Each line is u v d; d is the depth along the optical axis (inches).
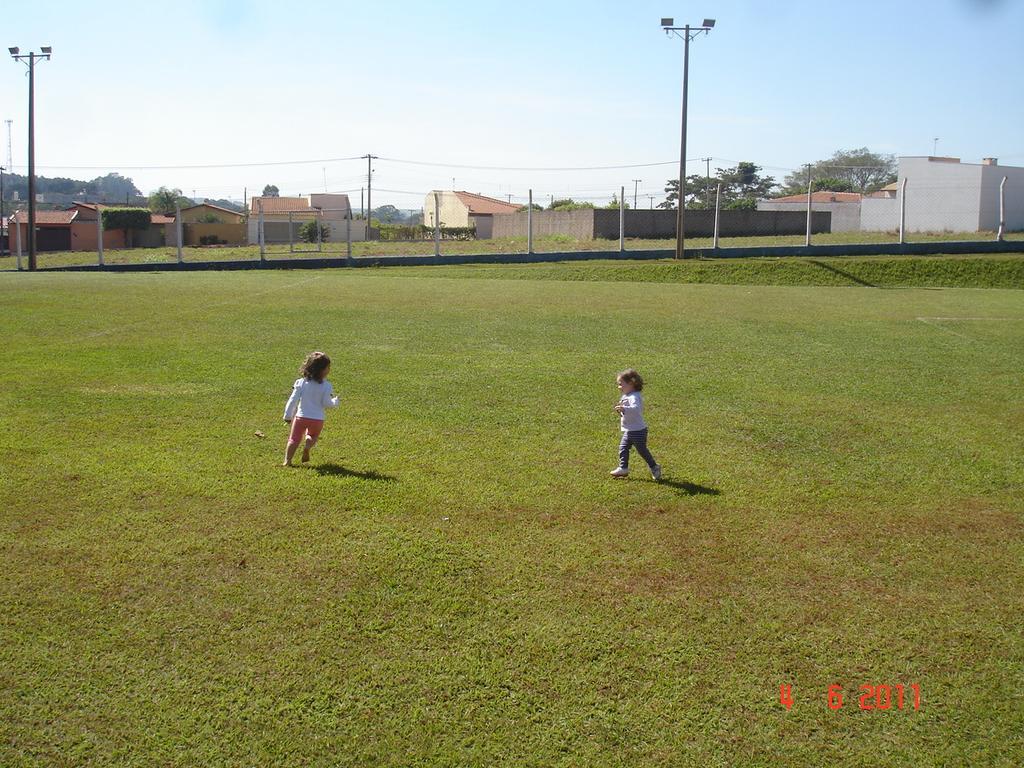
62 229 2388.0
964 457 335.0
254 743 155.9
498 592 211.3
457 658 182.5
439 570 221.8
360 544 236.1
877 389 454.6
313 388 300.0
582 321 689.0
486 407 395.9
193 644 185.0
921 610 208.4
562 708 167.5
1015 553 243.4
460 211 2856.8
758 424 378.6
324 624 194.2
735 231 2032.5
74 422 350.6
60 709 163.3
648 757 155.0
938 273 1258.6
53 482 278.1
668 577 222.2
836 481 303.1
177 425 350.9
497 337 598.9
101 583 210.1
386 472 297.9
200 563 222.4
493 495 277.7
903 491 293.7
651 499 279.0
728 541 246.4
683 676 178.2
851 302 889.5
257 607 200.7
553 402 408.5
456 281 1037.2
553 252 1385.3
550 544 240.5
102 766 149.5
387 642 187.9
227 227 2615.7
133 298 764.0
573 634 193.0
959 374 498.9
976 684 178.1
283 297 805.2
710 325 684.1
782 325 693.3
